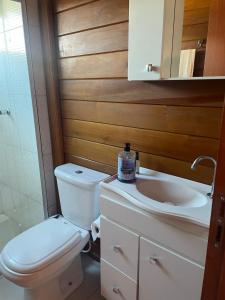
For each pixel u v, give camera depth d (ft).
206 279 2.29
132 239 3.57
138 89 4.04
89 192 4.57
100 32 4.25
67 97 5.30
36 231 4.66
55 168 5.69
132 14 3.34
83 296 5.00
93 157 5.18
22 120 5.65
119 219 3.67
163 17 3.05
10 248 4.19
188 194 3.60
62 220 5.20
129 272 3.81
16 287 5.17
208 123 3.42
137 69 3.50
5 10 5.01
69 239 4.47
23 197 6.56
